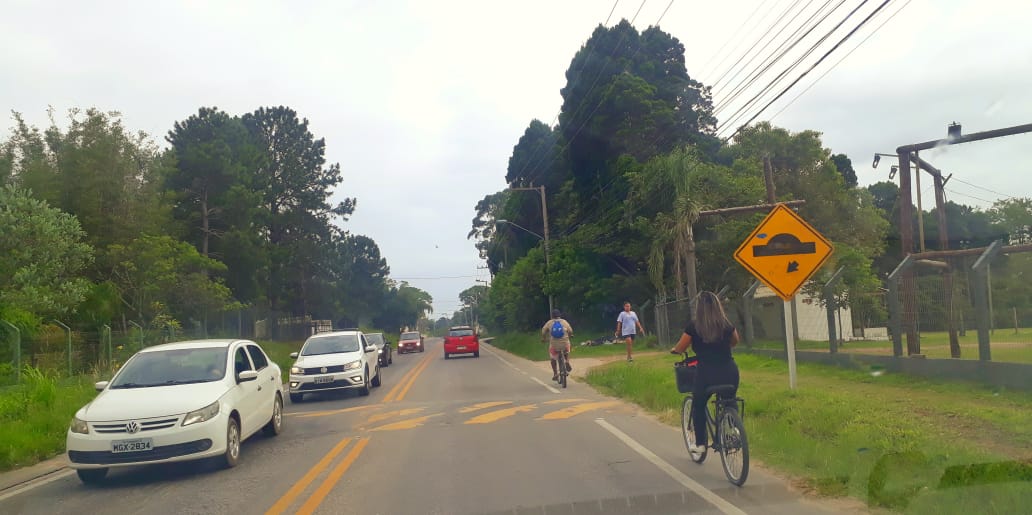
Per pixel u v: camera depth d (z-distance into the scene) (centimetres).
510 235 6431
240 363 1098
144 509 768
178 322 3077
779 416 1066
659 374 1664
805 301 2712
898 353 1393
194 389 961
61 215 2523
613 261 3978
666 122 3669
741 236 2920
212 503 775
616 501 703
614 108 3759
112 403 925
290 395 1769
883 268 4300
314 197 5916
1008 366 1095
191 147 4478
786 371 1655
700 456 837
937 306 1356
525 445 1024
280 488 827
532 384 1967
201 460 1030
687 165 2708
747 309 2130
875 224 3697
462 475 848
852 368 1507
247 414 1050
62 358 2252
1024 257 2339
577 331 4438
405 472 878
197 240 4519
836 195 3612
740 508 664
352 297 9644
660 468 840
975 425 890
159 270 3100
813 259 1228
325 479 857
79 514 764
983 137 1424
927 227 4169
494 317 7325
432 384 2103
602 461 892
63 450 1196
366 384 1822
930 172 1741
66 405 1419
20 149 3528
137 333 2662
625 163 3544
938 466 709
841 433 891
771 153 3625
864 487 702
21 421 1261
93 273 3055
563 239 4356
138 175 3612
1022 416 898
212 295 3350
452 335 3834
